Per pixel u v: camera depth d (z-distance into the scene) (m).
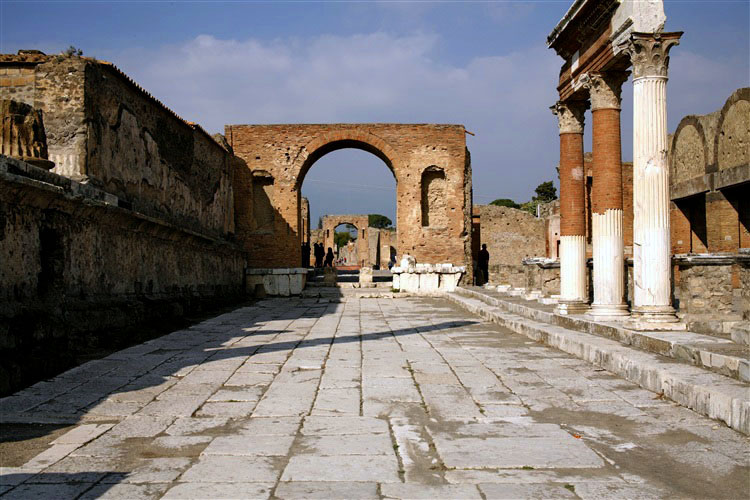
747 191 26.14
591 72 12.80
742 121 24.84
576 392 7.61
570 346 10.70
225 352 11.09
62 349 9.88
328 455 5.26
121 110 15.09
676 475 4.75
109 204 12.85
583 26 13.07
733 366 7.03
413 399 7.35
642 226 10.52
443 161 29.06
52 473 4.87
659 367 7.71
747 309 9.08
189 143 20.84
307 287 29.86
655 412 6.62
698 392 6.55
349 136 29.00
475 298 22.95
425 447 5.48
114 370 9.27
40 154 11.09
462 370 9.20
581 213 14.65
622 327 10.45
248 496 4.36
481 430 6.01
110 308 12.76
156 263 16.61
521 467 4.93
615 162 12.59
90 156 13.35
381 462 5.07
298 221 29.14
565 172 14.87
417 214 28.94
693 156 29.14
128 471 4.91
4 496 4.39
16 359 8.27
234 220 28.55
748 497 4.33
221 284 24.00
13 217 9.61
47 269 10.95
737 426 5.86
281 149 29.00
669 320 10.20
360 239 67.12
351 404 7.12
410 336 13.46
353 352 11.09
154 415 6.68
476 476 4.74
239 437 5.82
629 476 4.73
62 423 6.41
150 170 17.09
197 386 8.15
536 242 47.50
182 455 5.33
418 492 4.42
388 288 29.48
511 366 9.50
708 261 12.62
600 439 5.68
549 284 18.73
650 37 10.53
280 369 9.39
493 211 47.66
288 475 4.78
